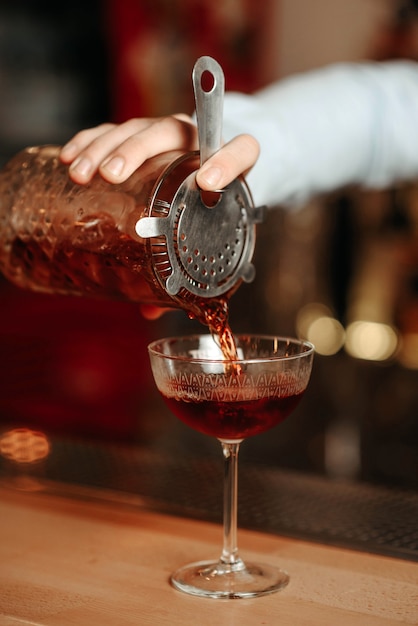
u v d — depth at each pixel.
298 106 0.95
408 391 1.87
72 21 2.02
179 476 0.89
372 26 2.05
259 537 0.77
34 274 0.76
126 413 1.80
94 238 0.70
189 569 0.71
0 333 1.78
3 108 2.00
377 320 1.91
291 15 2.16
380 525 0.78
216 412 0.67
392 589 0.68
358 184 1.04
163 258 0.67
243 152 0.70
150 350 0.69
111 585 0.70
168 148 0.72
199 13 1.99
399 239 1.87
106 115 2.09
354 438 1.82
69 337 1.78
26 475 0.89
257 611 0.66
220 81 0.69
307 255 1.93
